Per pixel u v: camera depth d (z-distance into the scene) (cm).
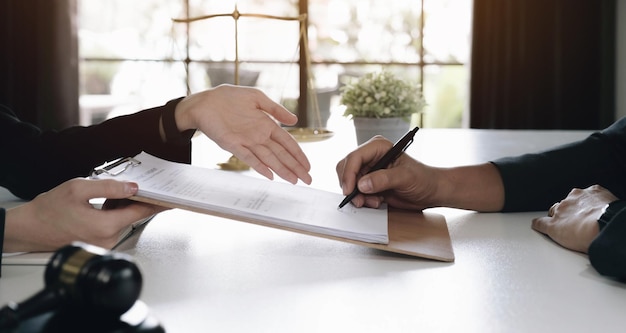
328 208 95
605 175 114
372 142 105
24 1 490
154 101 526
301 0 516
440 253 85
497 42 495
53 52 494
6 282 75
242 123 101
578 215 91
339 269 80
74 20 499
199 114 104
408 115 192
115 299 48
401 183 101
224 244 91
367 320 64
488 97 498
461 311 66
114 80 523
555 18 493
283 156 100
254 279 76
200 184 94
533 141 210
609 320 64
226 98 103
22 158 121
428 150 187
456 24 522
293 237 95
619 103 495
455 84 527
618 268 74
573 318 65
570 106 498
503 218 108
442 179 108
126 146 117
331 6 519
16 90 494
